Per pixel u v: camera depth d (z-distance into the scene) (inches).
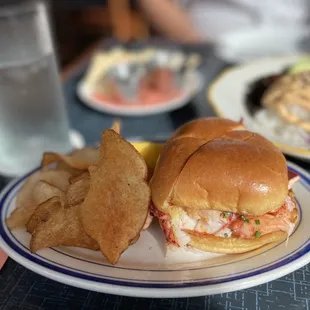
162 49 24.8
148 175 9.3
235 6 31.2
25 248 8.6
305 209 9.5
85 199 8.3
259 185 8.2
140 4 32.7
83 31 43.1
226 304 8.0
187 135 9.3
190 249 8.6
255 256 8.2
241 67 19.4
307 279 8.5
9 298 8.4
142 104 18.0
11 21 12.5
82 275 7.9
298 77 16.6
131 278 7.8
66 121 14.5
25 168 13.5
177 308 7.9
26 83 12.7
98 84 19.7
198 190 8.4
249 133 9.3
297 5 30.6
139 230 8.1
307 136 13.9
